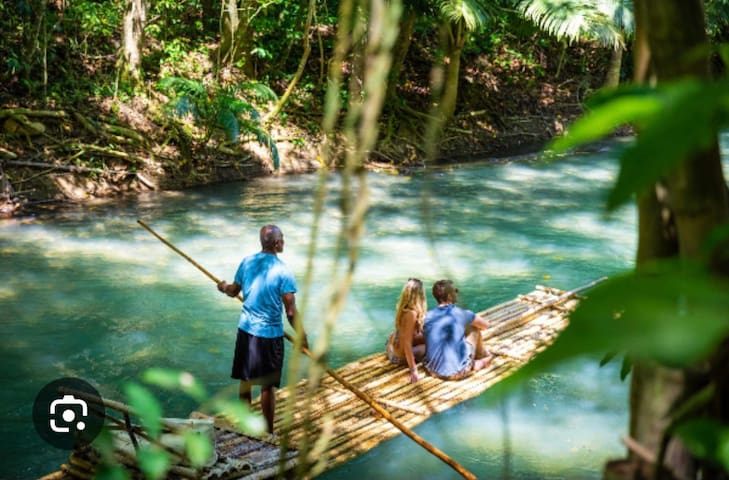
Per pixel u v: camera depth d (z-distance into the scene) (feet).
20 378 21.40
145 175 43.57
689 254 2.46
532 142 62.18
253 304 17.93
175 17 54.85
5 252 31.76
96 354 23.26
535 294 27.61
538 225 39.17
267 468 15.87
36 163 40.47
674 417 2.33
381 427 18.76
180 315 26.50
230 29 51.47
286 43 56.44
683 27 2.29
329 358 23.43
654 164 1.26
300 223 37.88
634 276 1.50
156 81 49.39
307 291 2.82
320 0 56.29
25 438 18.24
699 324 1.30
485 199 44.16
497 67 67.46
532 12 50.90
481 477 16.92
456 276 31.04
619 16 51.08
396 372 21.94
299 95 53.62
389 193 44.34
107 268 30.53
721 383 2.33
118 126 44.65
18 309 26.20
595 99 1.44
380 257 32.86
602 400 20.65
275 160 46.26
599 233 38.01
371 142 2.55
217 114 44.93
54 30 48.73
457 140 57.67
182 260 31.91
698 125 1.25
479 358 22.36
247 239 35.12
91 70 48.19
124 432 14.61
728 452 1.51
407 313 21.54
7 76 44.39
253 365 17.78
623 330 1.33
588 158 55.77
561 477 16.98
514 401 20.39
